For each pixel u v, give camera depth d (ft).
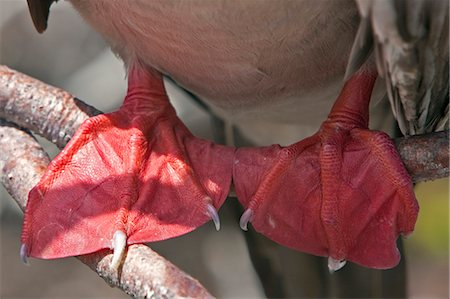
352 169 1.84
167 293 1.67
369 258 1.81
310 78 1.98
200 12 1.84
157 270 1.70
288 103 2.08
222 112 2.18
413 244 2.89
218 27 1.86
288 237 1.84
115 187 1.86
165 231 1.81
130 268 1.73
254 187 1.86
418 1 1.70
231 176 1.88
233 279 3.01
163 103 2.01
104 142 1.92
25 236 1.80
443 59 1.77
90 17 1.98
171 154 1.92
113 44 2.03
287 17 1.83
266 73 1.97
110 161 1.90
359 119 1.89
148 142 1.95
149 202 1.85
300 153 1.86
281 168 1.85
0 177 1.91
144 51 1.98
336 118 1.89
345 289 2.28
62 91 2.00
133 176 1.87
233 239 3.03
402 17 1.70
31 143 1.94
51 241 1.79
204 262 3.03
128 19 1.91
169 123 1.99
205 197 1.85
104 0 1.90
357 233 1.82
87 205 1.83
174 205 1.85
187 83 2.06
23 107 1.98
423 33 1.72
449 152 1.79
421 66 1.76
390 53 1.73
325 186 1.83
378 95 2.04
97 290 3.06
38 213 1.82
